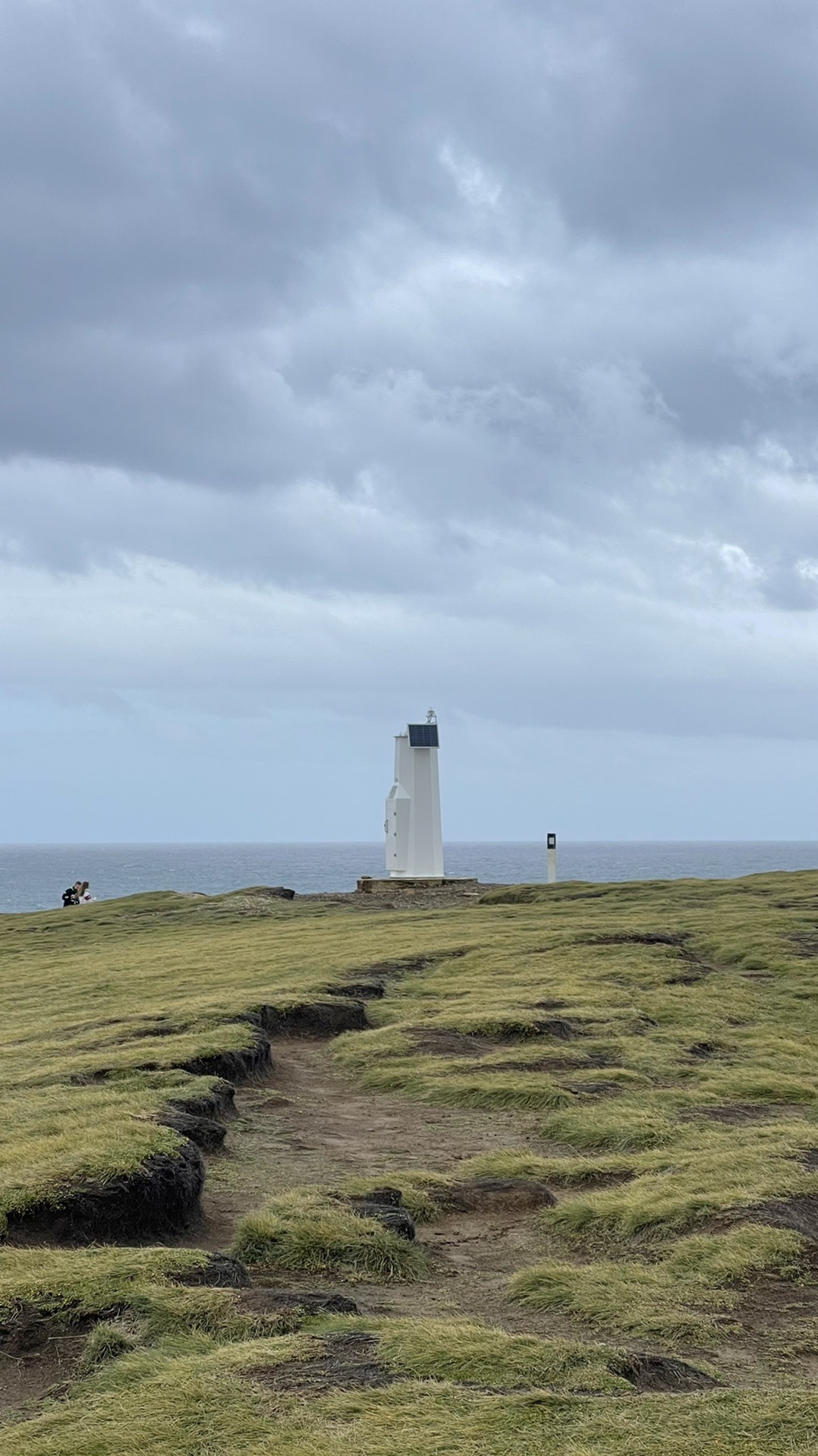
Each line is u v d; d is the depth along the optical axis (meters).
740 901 37.78
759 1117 14.98
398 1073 17.20
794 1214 10.35
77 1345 7.39
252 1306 7.85
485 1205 11.50
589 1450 5.77
